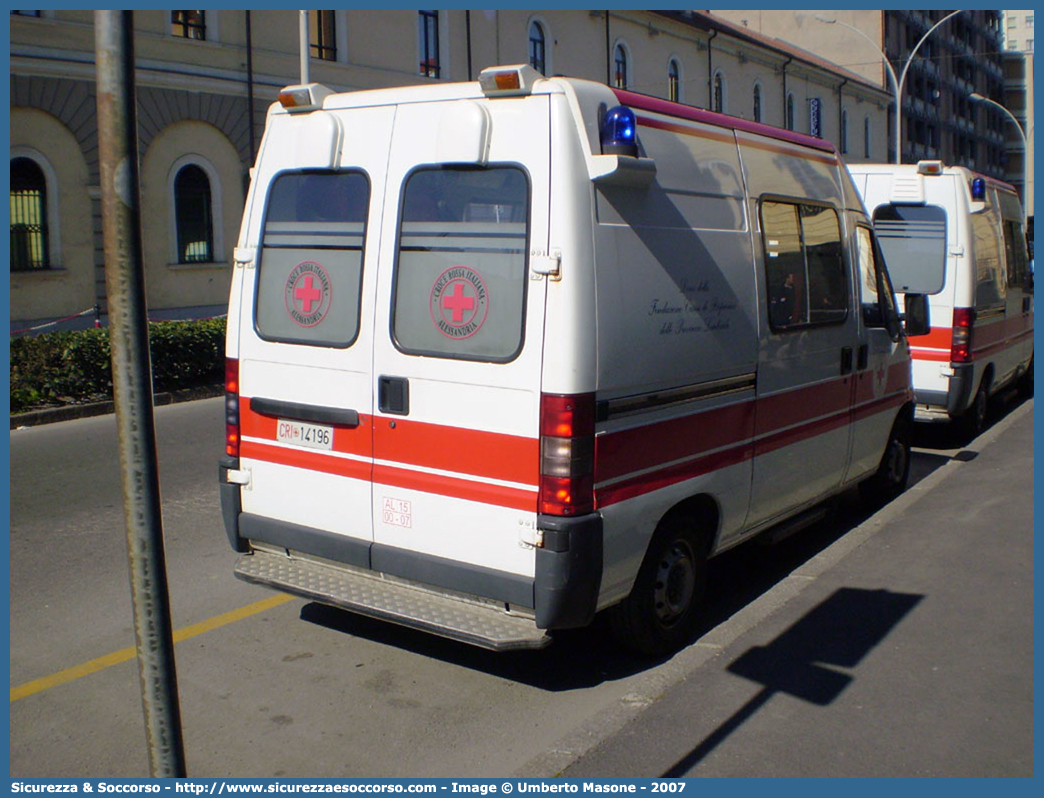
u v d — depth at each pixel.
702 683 4.31
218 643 4.93
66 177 19.05
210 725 4.10
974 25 77.44
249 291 4.84
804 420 5.62
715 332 4.70
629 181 4.11
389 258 4.35
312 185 4.63
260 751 3.89
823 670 4.41
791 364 5.42
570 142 3.93
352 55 23.38
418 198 4.28
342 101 4.58
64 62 18.67
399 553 4.35
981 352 9.73
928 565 5.82
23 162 18.52
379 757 3.84
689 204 4.55
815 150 5.88
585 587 3.96
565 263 3.88
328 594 4.41
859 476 6.63
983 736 3.81
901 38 59.25
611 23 31.36
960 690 4.20
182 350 13.73
